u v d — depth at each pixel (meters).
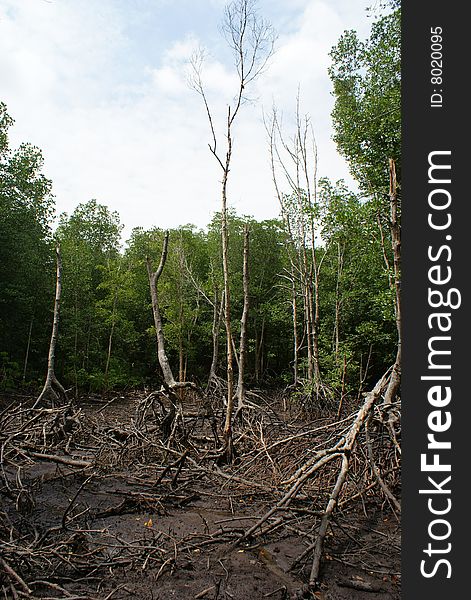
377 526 6.57
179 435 10.73
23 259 23.81
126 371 29.97
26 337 26.86
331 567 5.30
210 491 8.39
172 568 5.20
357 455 7.52
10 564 4.78
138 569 5.25
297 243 27.38
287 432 12.44
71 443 11.54
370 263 19.08
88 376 25.84
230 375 9.92
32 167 25.23
